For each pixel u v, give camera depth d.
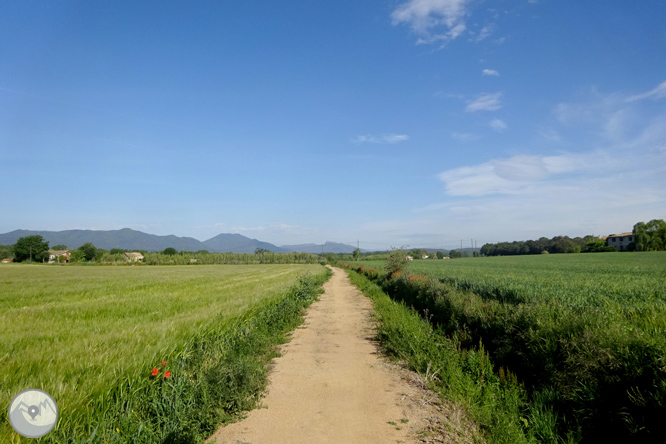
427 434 4.61
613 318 6.19
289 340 10.33
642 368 4.47
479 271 28.73
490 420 4.87
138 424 4.36
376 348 9.40
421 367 7.36
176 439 4.20
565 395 5.22
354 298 21.22
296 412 5.34
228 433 4.69
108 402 4.52
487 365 6.98
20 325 10.11
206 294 19.28
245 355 7.72
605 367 4.93
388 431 4.70
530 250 131.50
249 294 18.67
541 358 6.30
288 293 17.98
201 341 7.66
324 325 12.75
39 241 114.75
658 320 5.87
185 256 104.31
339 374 7.19
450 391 5.92
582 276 20.28
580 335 5.79
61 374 5.38
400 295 19.75
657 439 3.97
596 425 4.69
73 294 19.66
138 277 37.84
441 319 11.95
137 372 5.30
